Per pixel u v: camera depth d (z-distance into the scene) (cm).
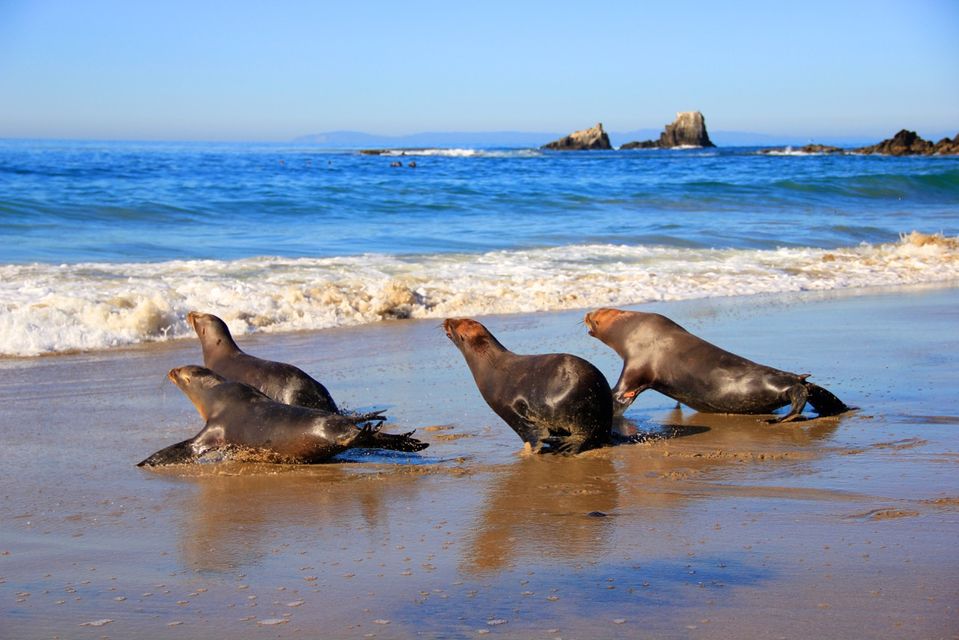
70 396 930
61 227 2308
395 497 617
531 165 7181
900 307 1460
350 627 406
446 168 6531
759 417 852
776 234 2472
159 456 709
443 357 1132
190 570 483
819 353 1088
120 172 4916
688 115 14812
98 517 579
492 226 2592
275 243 2162
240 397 740
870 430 782
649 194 3525
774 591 435
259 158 9275
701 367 853
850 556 482
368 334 1283
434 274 1694
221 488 645
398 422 829
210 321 882
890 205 3484
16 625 414
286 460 709
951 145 9856
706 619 404
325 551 511
